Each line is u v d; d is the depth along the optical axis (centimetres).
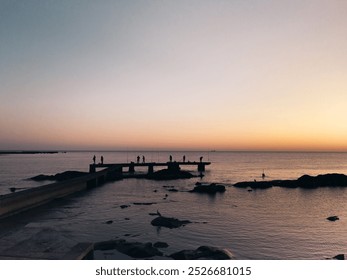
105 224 2350
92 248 1372
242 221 2495
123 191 4397
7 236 1725
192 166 11881
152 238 1973
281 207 3186
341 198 3825
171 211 2927
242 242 1895
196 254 1543
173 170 6744
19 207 2738
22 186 5188
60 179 6025
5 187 5056
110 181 5772
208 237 2002
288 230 2203
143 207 3134
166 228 2223
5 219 2488
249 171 8869
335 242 1917
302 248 1794
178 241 1905
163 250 1712
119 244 1734
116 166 7006
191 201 3525
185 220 2462
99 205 3231
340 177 5019
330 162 16425
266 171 8962
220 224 2377
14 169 9712
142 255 1575
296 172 8594
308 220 2552
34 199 3039
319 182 4869
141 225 2319
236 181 5841
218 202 3462
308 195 4044
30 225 2294
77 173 6253
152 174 6391
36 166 11506
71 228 2225
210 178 6494
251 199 3697
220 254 1552
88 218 2573
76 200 3569
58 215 2684
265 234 2088
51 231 1762
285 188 4675
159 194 4078
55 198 3575
